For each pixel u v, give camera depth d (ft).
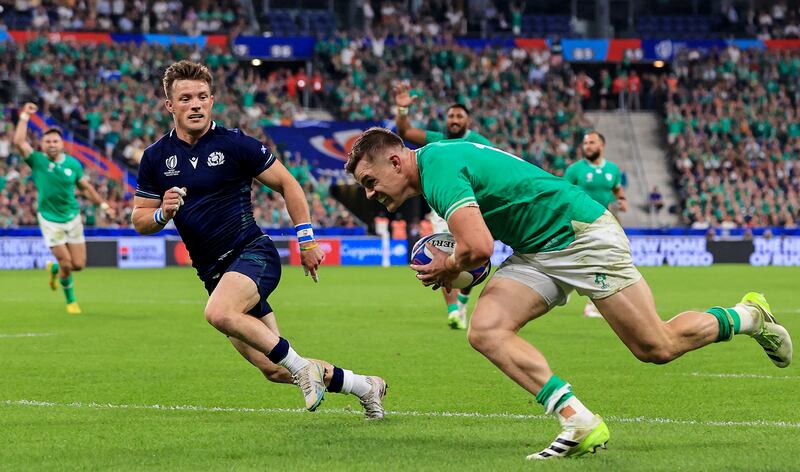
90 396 42.50
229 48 218.18
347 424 35.42
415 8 244.01
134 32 215.92
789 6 251.19
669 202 214.69
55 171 80.84
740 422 35.83
